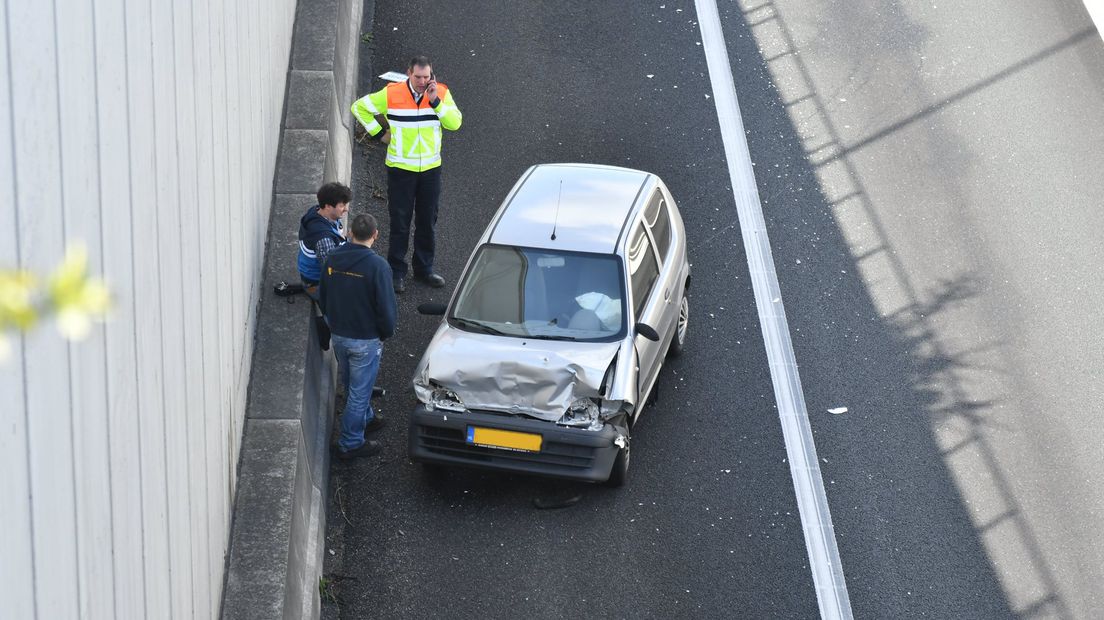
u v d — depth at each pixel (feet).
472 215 108.06
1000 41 136.26
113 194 37.11
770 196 111.86
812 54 134.21
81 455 32.37
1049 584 71.72
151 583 41.29
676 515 76.38
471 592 69.92
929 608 69.92
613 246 80.64
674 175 114.42
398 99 92.22
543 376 73.15
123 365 37.70
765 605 69.72
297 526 64.49
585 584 70.69
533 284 79.15
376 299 72.95
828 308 97.35
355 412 77.61
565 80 128.67
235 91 70.85
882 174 114.93
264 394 70.74
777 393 87.92
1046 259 103.30
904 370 90.48
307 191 90.02
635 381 75.56
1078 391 88.17
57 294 10.79
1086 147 118.62
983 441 83.46
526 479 79.20
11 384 26.37
